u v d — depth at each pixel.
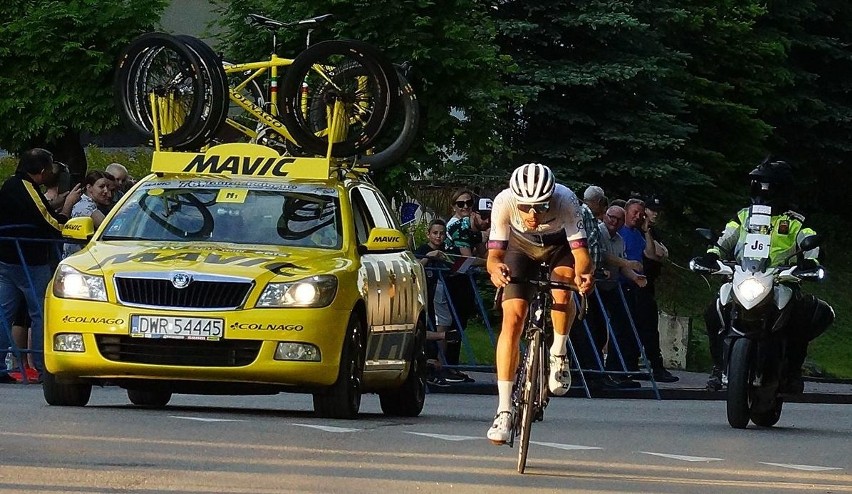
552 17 65.12
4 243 32.66
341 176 27.39
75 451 18.05
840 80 86.75
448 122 51.53
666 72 66.50
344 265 24.66
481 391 37.78
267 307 23.52
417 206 52.16
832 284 82.88
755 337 26.55
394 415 27.33
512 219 18.48
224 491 15.36
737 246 27.22
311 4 51.19
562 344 18.98
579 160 65.69
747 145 78.62
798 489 17.69
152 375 23.62
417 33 50.88
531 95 63.38
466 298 37.69
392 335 26.20
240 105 32.41
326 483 16.19
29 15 52.00
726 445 23.27
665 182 68.56
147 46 29.28
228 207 26.11
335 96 27.66
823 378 54.56
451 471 17.80
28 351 32.41
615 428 25.88
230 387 23.84
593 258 24.25
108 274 23.92
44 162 33.22
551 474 18.03
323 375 23.69
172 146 29.00
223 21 52.66
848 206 92.44
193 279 23.66
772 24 83.62
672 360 51.38
